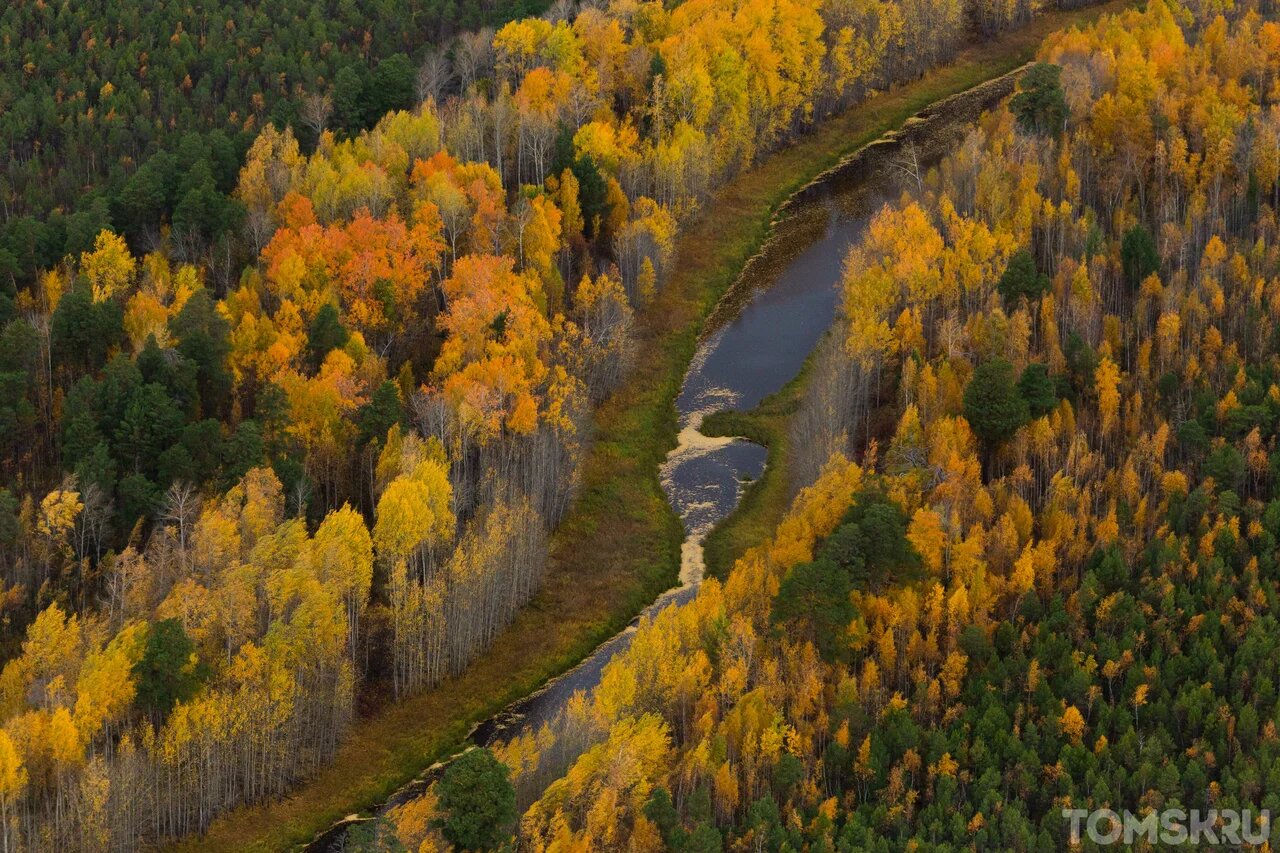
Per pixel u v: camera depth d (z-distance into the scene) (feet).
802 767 393.91
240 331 535.19
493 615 478.18
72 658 425.69
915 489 476.13
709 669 424.87
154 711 422.41
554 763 411.95
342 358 515.50
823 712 411.34
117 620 440.86
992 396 497.46
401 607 459.73
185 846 412.98
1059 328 558.15
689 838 372.17
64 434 488.44
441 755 445.78
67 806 402.31
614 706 415.23
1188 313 541.75
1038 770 394.73
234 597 431.02
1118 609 435.53
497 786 381.81
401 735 449.89
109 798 399.03
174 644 413.80
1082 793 387.75
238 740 424.05
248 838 417.28
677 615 433.48
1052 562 451.53
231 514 454.40
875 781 396.57
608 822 380.17
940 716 420.36
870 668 419.54
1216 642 425.69
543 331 549.54
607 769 391.04
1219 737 395.34
